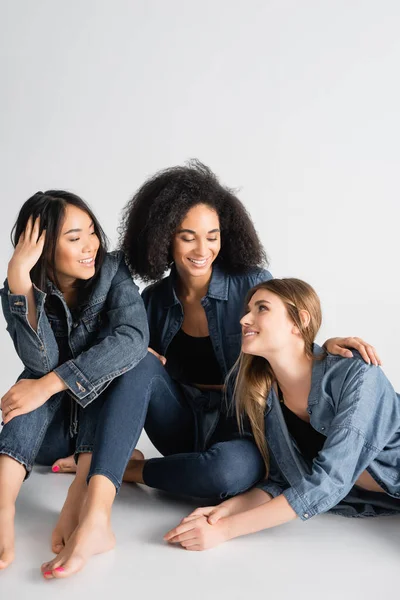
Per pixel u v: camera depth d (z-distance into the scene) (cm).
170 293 260
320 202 543
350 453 208
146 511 238
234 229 257
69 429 257
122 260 256
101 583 192
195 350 264
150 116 552
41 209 231
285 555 207
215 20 556
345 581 193
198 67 554
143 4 564
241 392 234
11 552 203
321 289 488
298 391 227
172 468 238
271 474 237
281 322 221
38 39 552
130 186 549
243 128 552
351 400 212
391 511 231
